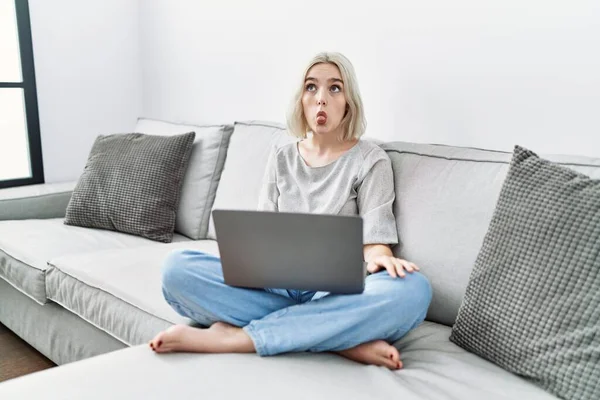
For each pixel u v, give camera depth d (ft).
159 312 4.86
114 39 10.16
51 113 9.63
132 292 5.20
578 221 3.67
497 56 5.64
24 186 8.64
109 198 7.29
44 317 6.47
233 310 4.32
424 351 4.14
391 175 5.31
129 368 3.70
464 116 5.98
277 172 5.79
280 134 6.84
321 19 7.21
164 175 7.27
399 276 4.14
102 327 5.42
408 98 6.46
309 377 3.62
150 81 10.39
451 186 4.93
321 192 5.48
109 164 7.50
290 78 7.75
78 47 9.76
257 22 8.07
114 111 10.38
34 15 9.20
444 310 4.70
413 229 5.00
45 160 9.68
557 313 3.59
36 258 6.30
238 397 3.32
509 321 3.82
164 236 7.16
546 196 3.90
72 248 6.59
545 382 3.56
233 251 4.04
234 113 8.74
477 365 3.88
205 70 9.12
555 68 5.25
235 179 6.97
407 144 5.58
